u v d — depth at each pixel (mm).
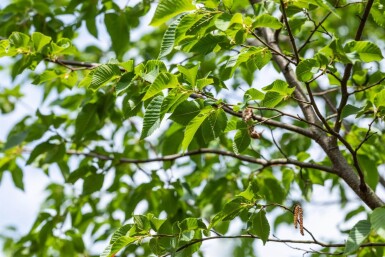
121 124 6465
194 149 6199
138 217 4098
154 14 3857
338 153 4871
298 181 5879
